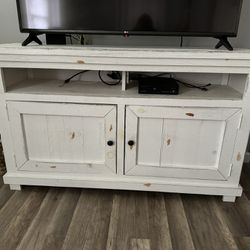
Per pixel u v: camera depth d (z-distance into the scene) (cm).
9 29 139
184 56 98
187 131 112
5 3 133
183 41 134
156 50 101
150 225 107
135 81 134
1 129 117
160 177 121
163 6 109
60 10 112
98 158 121
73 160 122
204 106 106
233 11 108
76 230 104
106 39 136
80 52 99
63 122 114
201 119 108
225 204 122
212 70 101
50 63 103
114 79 139
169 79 125
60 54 100
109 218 111
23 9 112
